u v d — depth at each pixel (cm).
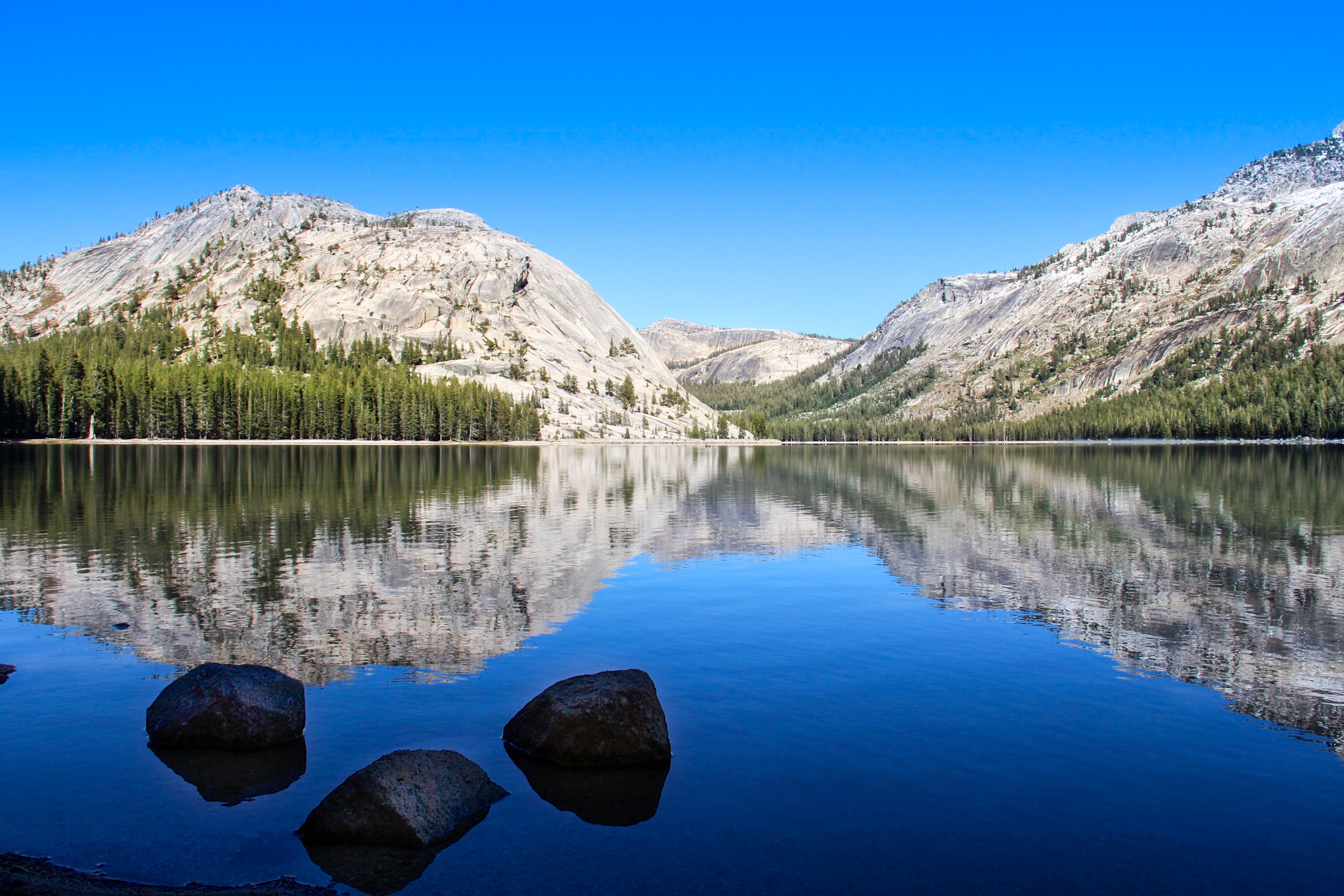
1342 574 3222
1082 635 2277
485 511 5225
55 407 15988
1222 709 1686
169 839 1148
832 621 2423
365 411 19650
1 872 1030
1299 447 19425
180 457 11212
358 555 3484
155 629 2248
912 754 1450
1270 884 1059
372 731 1539
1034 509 5681
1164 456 15500
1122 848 1142
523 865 1093
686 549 3831
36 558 3347
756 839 1162
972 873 1077
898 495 6819
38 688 1769
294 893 1016
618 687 1445
